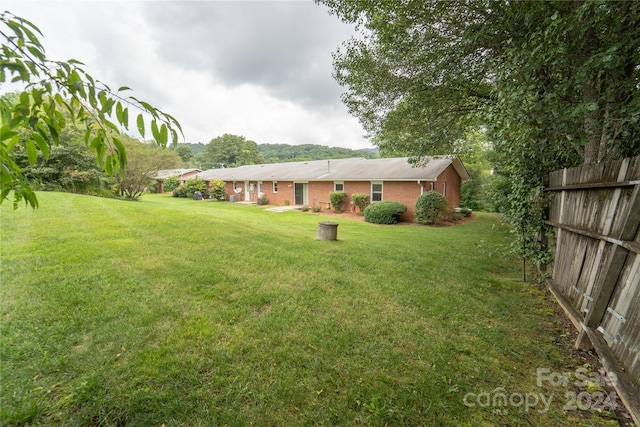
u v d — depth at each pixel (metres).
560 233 3.67
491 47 3.93
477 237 8.66
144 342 2.48
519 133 3.33
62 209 8.53
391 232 9.56
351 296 3.68
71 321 2.71
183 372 2.14
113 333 2.57
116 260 4.47
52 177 13.77
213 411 1.83
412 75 5.43
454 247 7.00
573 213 3.27
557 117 2.62
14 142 0.96
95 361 2.20
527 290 4.16
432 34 4.37
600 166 2.65
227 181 22.92
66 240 5.39
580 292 2.95
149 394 1.92
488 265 5.50
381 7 4.38
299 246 6.18
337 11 4.86
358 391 2.06
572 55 2.50
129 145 16.17
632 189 2.22
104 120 1.00
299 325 2.91
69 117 1.14
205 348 2.44
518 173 4.39
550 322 3.19
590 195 2.88
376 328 2.91
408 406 1.94
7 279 3.57
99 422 1.71
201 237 6.34
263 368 2.25
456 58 4.37
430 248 6.78
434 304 3.52
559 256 3.67
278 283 3.98
